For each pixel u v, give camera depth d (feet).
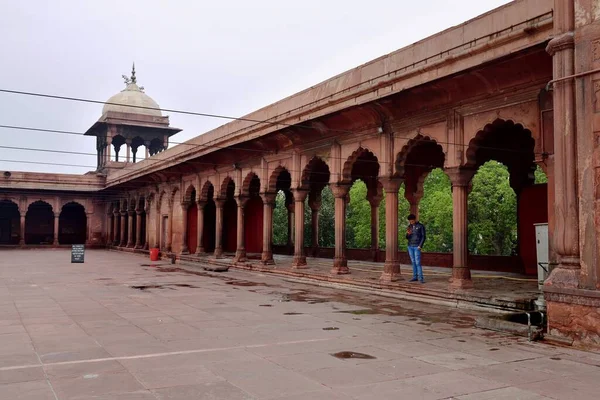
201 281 38.58
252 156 49.03
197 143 58.29
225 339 17.44
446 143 28.32
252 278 41.52
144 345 16.39
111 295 29.58
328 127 37.01
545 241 24.20
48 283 36.45
